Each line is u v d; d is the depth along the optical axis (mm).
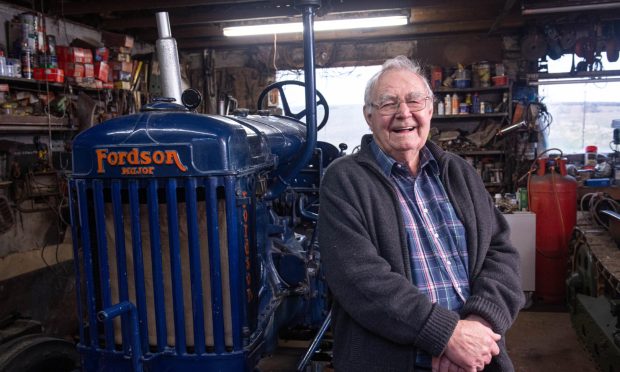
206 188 1430
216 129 1446
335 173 1453
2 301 3539
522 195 4191
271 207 2361
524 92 5910
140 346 1475
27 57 3832
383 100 1442
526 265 3965
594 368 2879
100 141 1459
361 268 1309
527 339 3320
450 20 5383
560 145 6355
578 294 2939
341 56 6395
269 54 6480
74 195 1533
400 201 1436
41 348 1842
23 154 3861
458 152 5844
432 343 1246
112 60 4707
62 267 4031
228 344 1521
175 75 2004
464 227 1470
